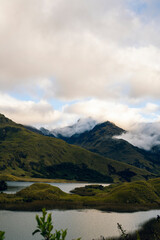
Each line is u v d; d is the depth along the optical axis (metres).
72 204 192.50
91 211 167.75
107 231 117.00
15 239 99.62
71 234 109.94
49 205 183.00
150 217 152.25
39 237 103.00
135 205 197.00
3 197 192.88
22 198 198.25
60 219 139.25
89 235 109.50
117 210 174.62
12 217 138.12
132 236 105.12
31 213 150.75
